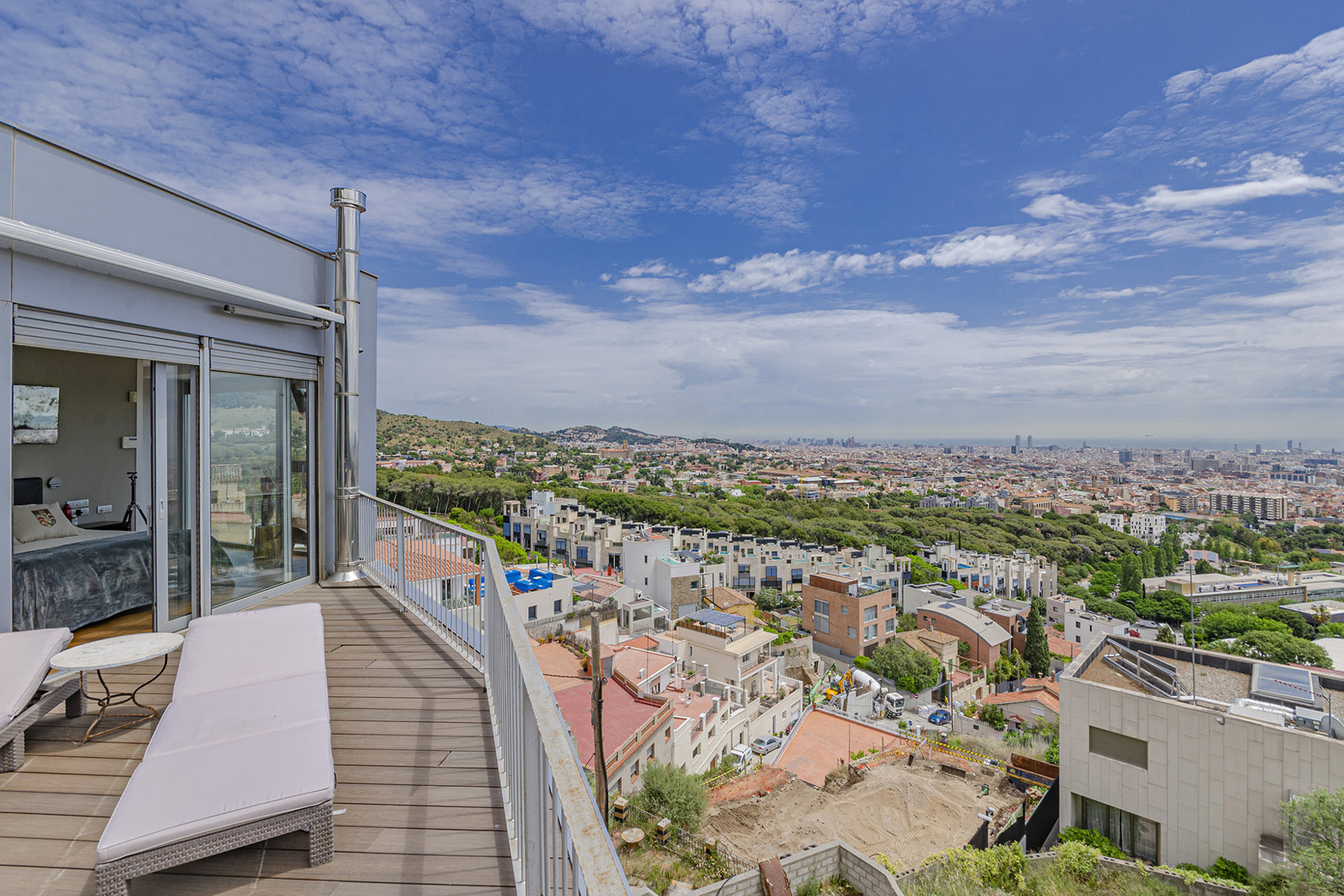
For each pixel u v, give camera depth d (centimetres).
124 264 421
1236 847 731
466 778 290
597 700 622
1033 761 1323
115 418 656
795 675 3275
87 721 345
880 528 8319
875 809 1176
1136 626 4625
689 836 991
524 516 5809
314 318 643
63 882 218
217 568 560
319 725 270
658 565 4088
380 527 739
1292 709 780
